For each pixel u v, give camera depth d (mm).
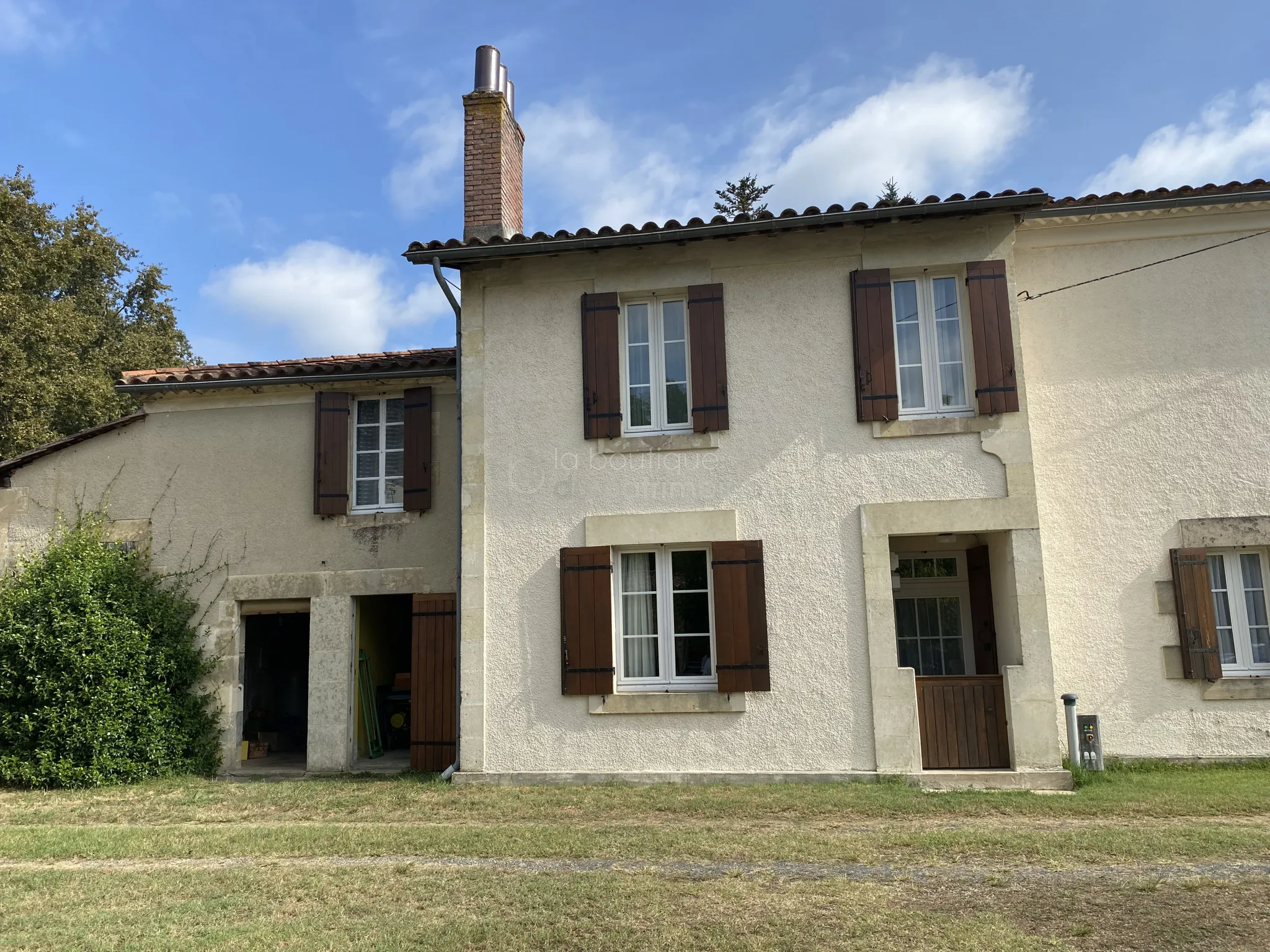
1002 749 8930
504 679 9578
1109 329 9891
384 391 11906
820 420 9445
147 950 5137
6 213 19984
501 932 5273
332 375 11539
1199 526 9484
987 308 9289
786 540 9328
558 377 9961
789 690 9109
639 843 6965
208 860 7066
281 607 11742
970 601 10523
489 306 10203
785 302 9688
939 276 9633
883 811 7750
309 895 6047
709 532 9438
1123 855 6238
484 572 9766
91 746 10414
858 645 9078
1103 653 9461
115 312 28281
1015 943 4871
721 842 6930
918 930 5086
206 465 11984
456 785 9398
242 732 12344
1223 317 9750
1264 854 6180
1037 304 10023
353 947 5117
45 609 10602
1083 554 9633
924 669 10516
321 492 11562
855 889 5773
